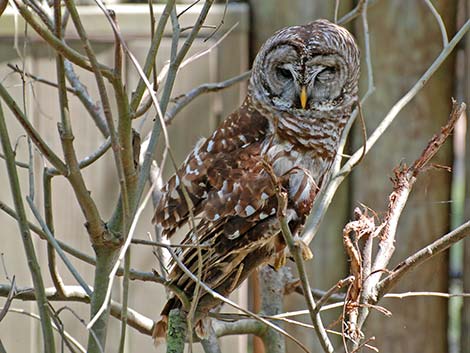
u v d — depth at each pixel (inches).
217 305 291.9
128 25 387.5
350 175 405.4
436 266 406.3
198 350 399.2
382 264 251.6
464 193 400.5
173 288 264.2
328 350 224.2
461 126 469.1
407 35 397.4
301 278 213.8
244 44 395.5
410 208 402.0
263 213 287.1
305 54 293.7
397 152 400.5
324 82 299.4
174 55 237.3
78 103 387.2
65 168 213.0
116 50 202.7
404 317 408.5
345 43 301.3
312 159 302.8
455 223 420.8
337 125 306.5
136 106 215.9
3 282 391.9
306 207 291.7
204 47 391.9
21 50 384.8
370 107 400.2
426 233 403.2
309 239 284.8
